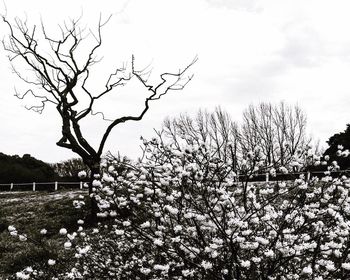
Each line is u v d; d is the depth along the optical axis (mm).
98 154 16438
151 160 6844
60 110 17469
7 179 39719
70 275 6922
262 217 5523
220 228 5703
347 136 19797
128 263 6895
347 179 6789
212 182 6297
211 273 5406
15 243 14492
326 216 6059
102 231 9109
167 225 6156
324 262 5504
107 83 17391
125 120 16828
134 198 6680
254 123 39281
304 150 6480
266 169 6734
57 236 14555
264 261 5652
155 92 16953
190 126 37188
